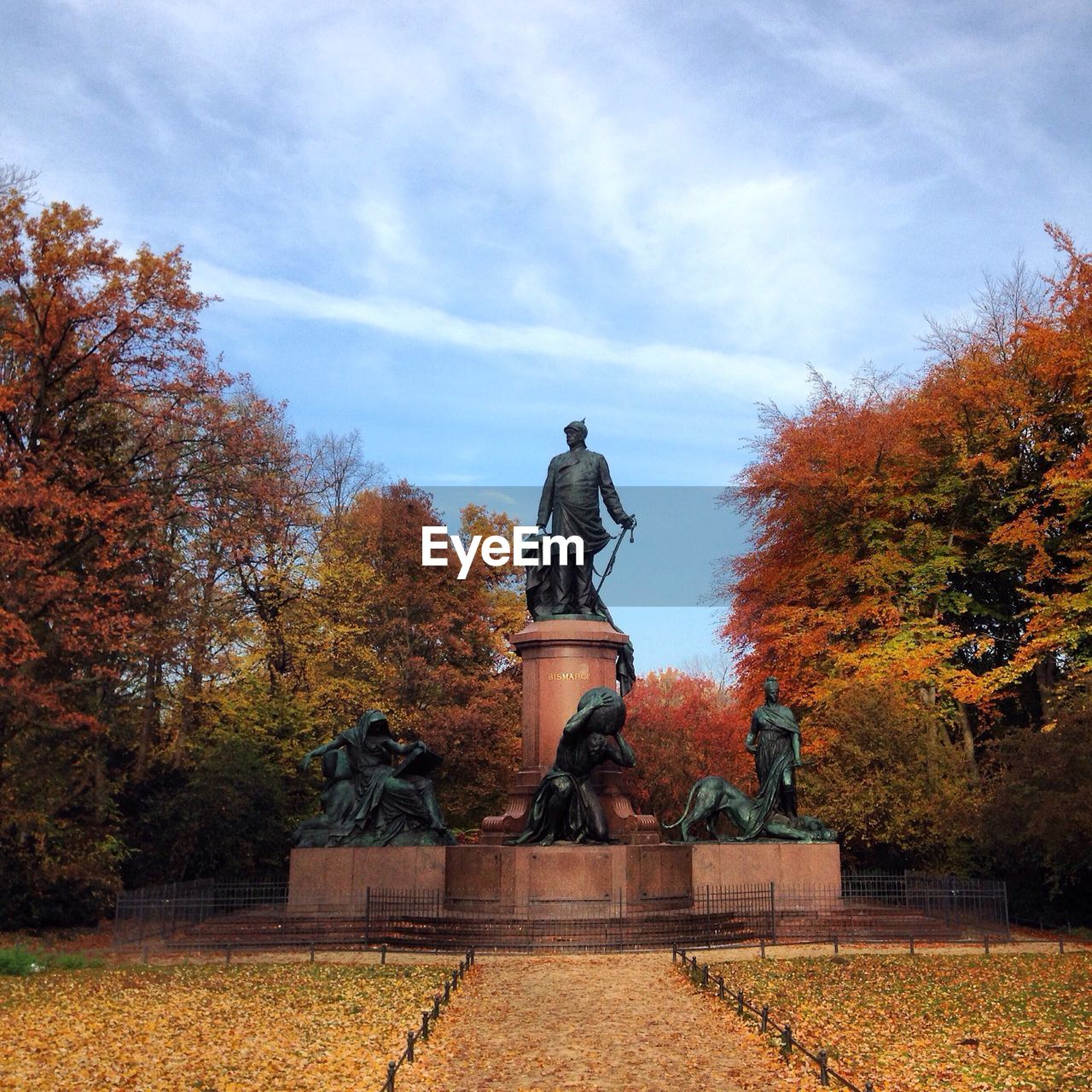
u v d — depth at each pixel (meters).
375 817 31.14
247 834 40.22
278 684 47.38
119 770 39.69
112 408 36.62
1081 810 30.14
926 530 44.69
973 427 44.66
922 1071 14.16
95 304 32.84
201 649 42.47
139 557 35.28
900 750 39.00
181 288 34.41
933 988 20.27
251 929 27.59
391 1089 12.07
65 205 32.94
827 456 45.03
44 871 31.92
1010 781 33.69
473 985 20.62
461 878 29.31
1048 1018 17.61
